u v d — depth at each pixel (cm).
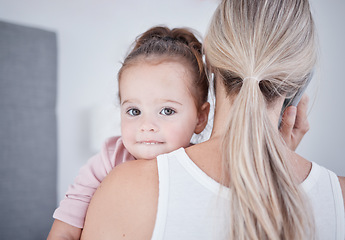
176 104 80
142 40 102
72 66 220
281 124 75
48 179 211
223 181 53
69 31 220
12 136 204
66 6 220
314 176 57
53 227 82
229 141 54
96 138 220
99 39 225
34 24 213
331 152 219
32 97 210
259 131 53
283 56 56
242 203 51
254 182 51
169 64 81
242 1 58
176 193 53
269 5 56
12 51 206
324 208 55
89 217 57
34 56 211
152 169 56
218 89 62
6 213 200
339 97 216
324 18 215
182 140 82
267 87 59
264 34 56
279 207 52
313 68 64
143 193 54
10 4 208
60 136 215
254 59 55
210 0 237
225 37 59
